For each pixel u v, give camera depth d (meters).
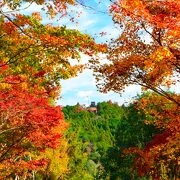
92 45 9.20
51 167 33.16
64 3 8.55
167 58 10.34
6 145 19.34
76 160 38.78
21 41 9.08
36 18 9.05
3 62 9.65
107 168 38.06
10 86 11.14
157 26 9.70
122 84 12.02
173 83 11.57
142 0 9.92
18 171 20.92
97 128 147.38
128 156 34.59
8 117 16.70
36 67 9.88
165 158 18.38
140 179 28.86
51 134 19.84
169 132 14.05
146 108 13.48
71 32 9.08
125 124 38.34
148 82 11.73
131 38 11.40
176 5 9.70
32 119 17.91
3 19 8.94
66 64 9.74
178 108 12.86
